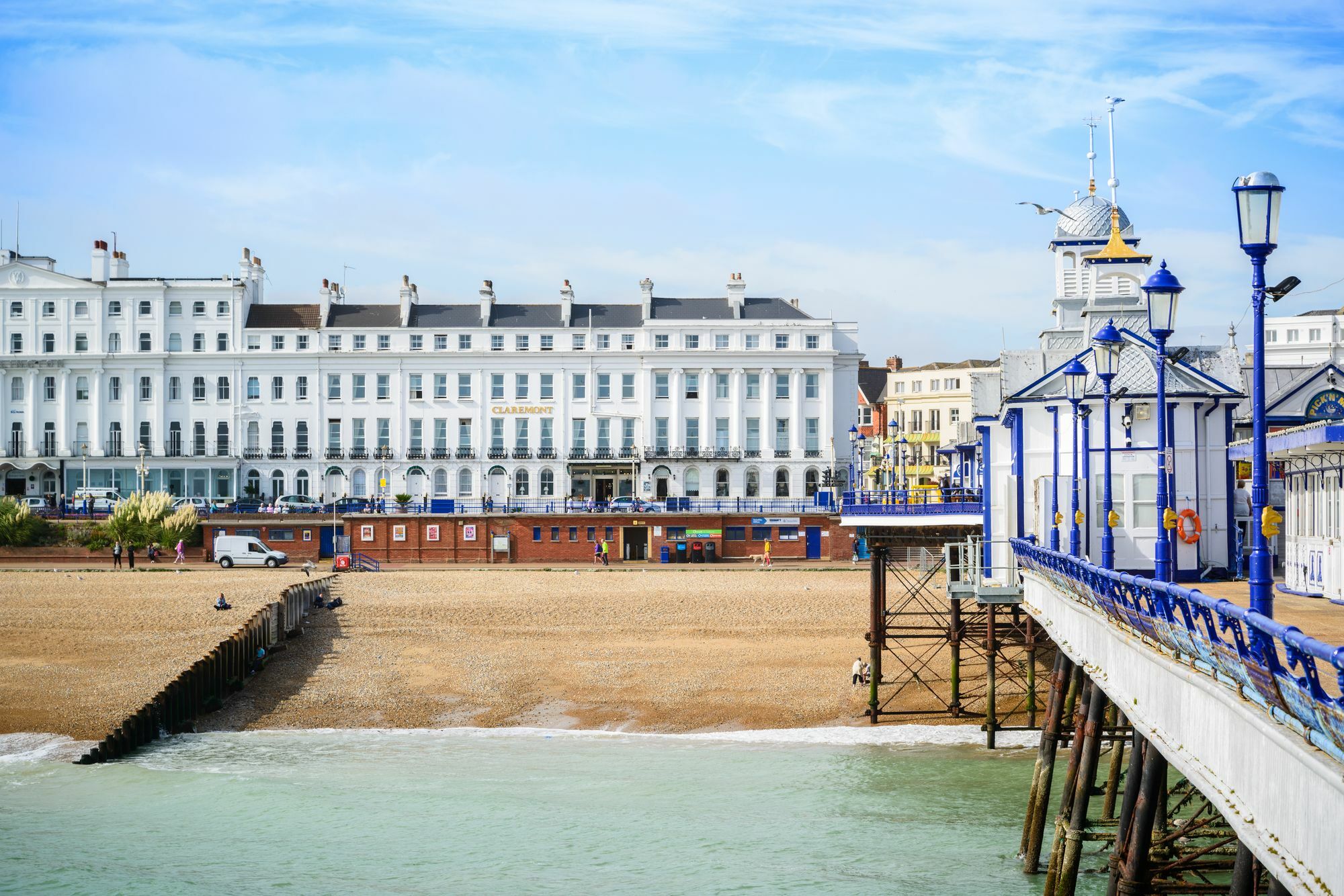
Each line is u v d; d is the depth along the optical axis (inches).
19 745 1464.1
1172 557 784.3
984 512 1493.6
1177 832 863.1
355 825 1201.4
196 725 1635.1
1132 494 1362.0
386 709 1700.3
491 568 3164.4
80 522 3427.7
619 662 1905.8
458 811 1247.5
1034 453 1413.6
